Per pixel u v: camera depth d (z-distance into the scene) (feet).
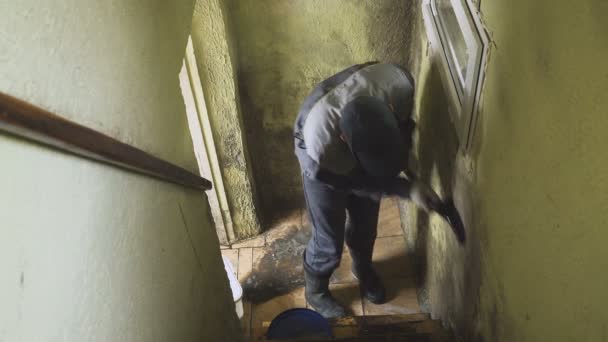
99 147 3.36
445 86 8.55
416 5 10.68
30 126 2.52
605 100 3.75
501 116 6.13
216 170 12.31
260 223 13.75
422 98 10.69
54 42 3.19
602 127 3.82
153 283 4.76
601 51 3.77
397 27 11.22
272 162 13.42
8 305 2.45
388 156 7.63
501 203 6.38
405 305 12.35
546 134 4.86
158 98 5.64
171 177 5.17
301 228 13.89
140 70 5.05
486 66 6.52
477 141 7.22
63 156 3.07
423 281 12.16
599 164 3.90
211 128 11.60
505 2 5.71
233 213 13.25
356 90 8.50
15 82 2.67
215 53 10.55
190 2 7.22
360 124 7.79
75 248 3.22
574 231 4.40
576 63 4.18
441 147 9.37
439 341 9.54
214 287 7.27
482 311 7.67
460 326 9.12
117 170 4.00
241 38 11.21
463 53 8.04
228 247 13.71
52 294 2.89
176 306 5.38
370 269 12.25
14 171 2.55
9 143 2.51
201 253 6.72
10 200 2.50
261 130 12.76
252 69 11.69
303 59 11.56
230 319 8.16
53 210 2.94
